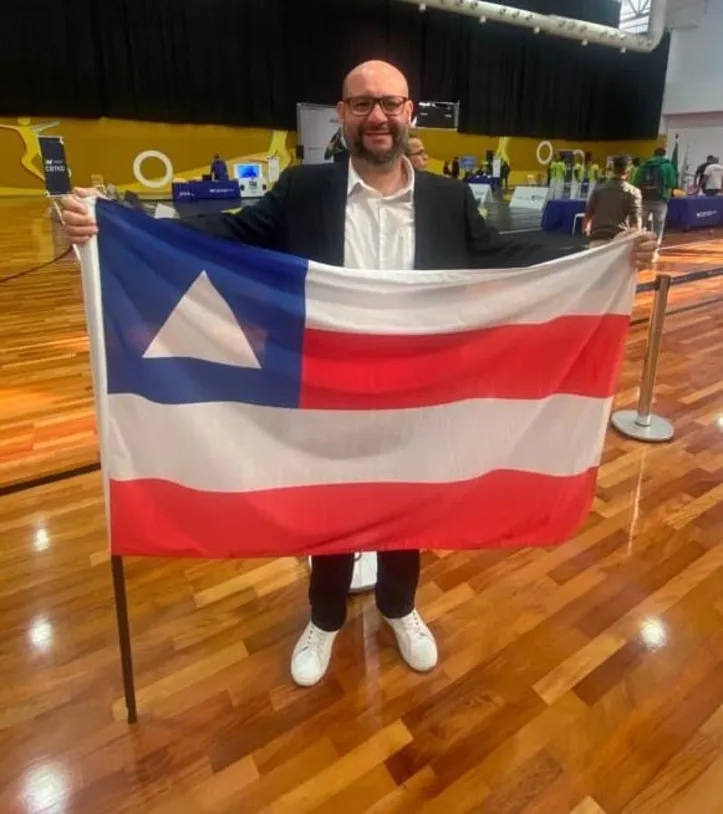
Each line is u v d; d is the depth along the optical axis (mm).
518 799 1088
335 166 1146
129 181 10562
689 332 3887
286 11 10828
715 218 8695
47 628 1446
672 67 13586
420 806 1076
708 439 2416
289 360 1083
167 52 10180
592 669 1354
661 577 1646
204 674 1334
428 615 1512
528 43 13000
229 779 1118
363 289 1073
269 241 1197
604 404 1208
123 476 1045
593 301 1155
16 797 1082
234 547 1130
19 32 9086
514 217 7906
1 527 1807
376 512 1178
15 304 4078
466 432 1179
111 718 1228
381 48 11586
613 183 4215
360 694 1289
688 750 1173
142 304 997
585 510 1266
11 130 9461
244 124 11234
